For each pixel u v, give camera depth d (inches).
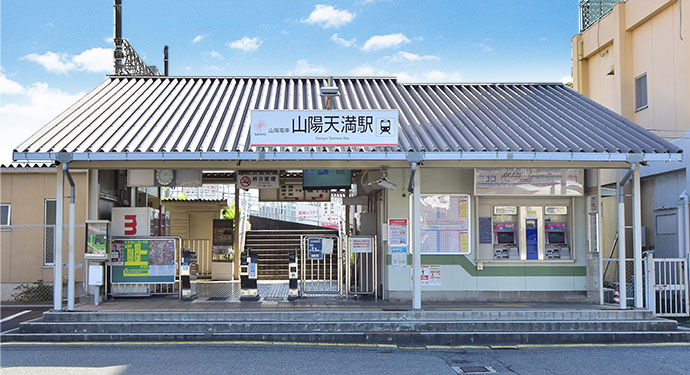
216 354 355.6
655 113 652.7
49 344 383.9
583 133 477.1
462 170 515.8
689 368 331.3
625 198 626.2
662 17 642.2
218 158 410.0
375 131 418.9
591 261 504.4
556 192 510.6
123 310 432.1
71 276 434.0
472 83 620.1
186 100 546.9
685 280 478.3
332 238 534.6
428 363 339.6
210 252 804.6
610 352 376.5
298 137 415.5
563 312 438.6
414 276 443.2
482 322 423.5
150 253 522.6
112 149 412.8
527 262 512.7
